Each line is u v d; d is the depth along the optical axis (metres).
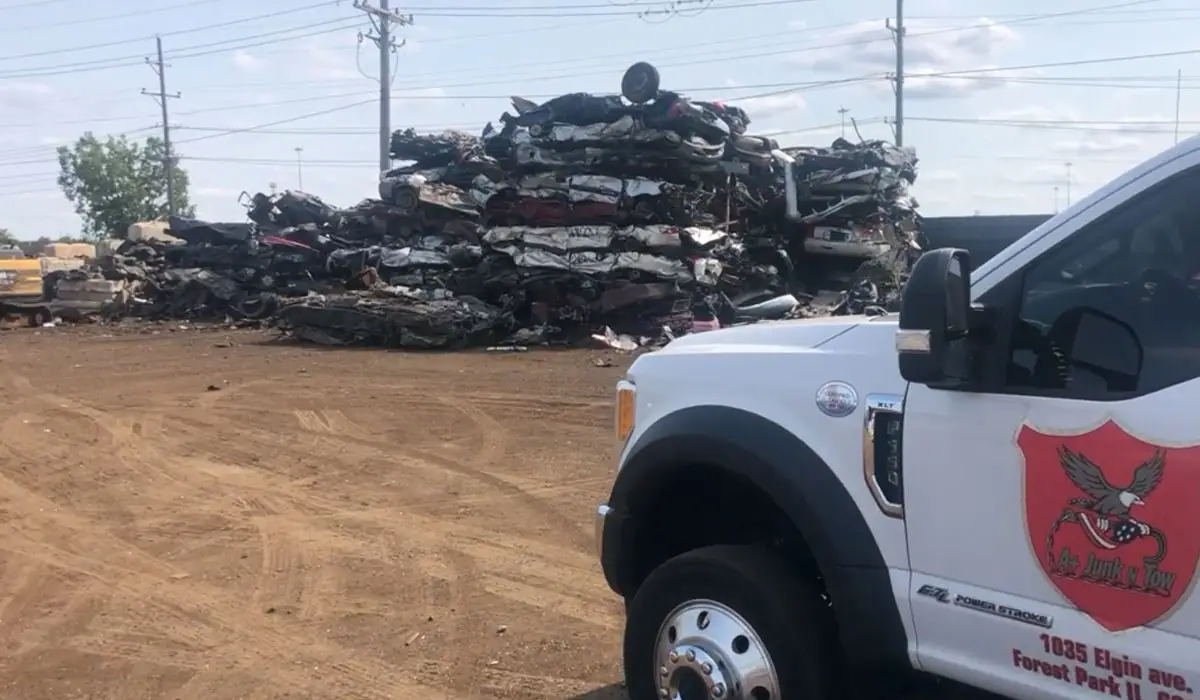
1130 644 2.54
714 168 22.34
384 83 35.69
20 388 15.36
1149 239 2.78
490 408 12.77
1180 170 2.67
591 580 6.34
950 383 2.88
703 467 3.69
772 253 23.11
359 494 8.62
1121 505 2.55
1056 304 2.88
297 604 6.00
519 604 5.93
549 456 10.00
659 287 20.42
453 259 22.89
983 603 2.85
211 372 16.80
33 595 6.23
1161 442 2.49
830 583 3.21
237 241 29.50
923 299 2.77
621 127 21.53
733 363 3.66
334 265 26.17
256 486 8.97
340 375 16.09
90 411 13.07
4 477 9.45
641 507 3.94
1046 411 2.72
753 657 3.43
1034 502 2.73
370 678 4.94
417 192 24.33
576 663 5.06
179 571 6.66
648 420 3.95
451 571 6.55
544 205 21.69
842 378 3.27
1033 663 2.76
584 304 20.73
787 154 24.56
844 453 3.22
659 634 3.73
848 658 3.19
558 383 14.87
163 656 5.26
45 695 4.79
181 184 80.75
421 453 10.23
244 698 4.74
